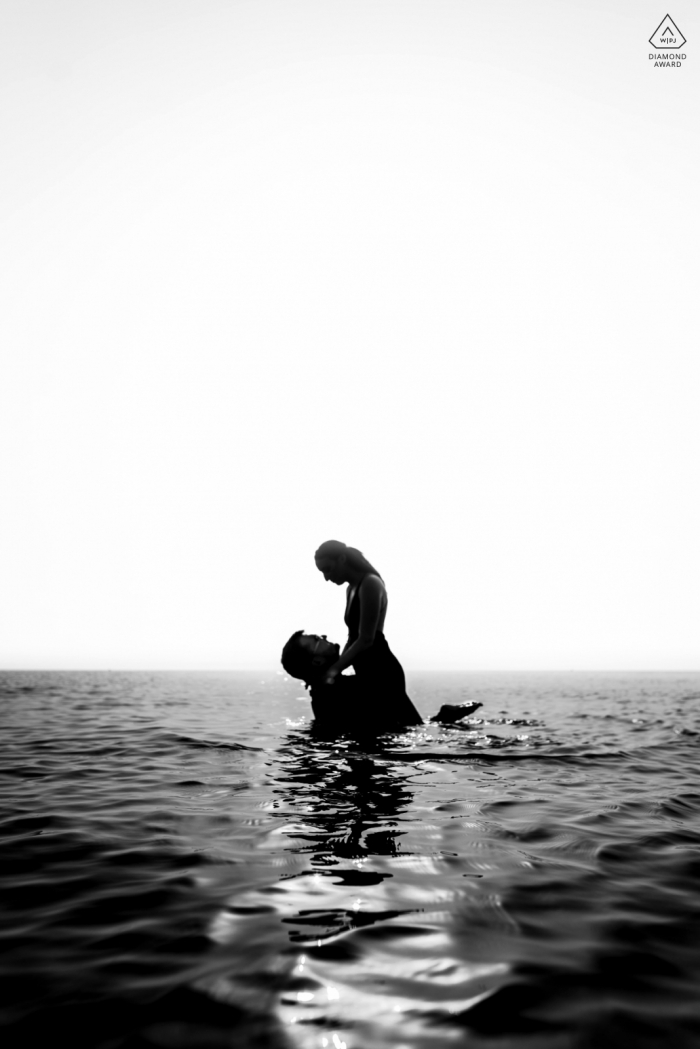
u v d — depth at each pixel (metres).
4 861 2.32
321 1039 1.26
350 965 1.54
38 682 23.55
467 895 1.98
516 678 41.16
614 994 1.43
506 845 2.52
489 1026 1.31
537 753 5.04
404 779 3.87
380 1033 1.28
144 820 2.88
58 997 1.40
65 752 4.96
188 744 5.35
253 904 1.89
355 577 6.13
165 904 1.90
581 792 3.62
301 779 3.84
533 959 1.58
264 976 1.48
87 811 3.05
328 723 6.02
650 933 1.75
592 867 2.29
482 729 6.56
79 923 1.78
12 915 1.84
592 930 1.76
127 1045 1.23
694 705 12.61
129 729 6.60
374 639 6.05
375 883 2.07
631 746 5.75
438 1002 1.39
